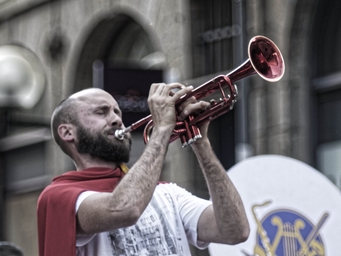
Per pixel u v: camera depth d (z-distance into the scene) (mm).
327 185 13531
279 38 24750
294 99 24359
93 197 9781
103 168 10586
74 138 10820
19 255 16719
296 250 13570
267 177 13656
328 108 23828
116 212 9500
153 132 10117
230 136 23656
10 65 24797
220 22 27781
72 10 33375
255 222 13586
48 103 34188
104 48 32875
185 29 28500
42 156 34531
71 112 10852
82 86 33250
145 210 10281
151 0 29766
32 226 34969
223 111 10320
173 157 28406
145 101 24688
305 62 24297
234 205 10422
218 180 10461
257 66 10258
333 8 23891
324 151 23875
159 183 10922
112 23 31969
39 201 10289
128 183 9641
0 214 24938
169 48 29094
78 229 9875
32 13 35625
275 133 24625
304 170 13617
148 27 29953
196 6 28422
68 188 10117
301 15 24297
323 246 13531
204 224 10656
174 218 10484
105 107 10836
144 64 30203
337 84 23562
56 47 34000
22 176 35531
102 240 9984
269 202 13648
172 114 10172
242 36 21188
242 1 21328
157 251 10070
